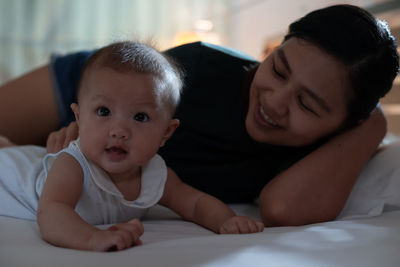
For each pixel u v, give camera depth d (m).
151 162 0.79
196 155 1.07
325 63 0.82
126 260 0.45
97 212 0.71
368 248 0.52
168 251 0.49
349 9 0.88
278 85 0.88
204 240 0.56
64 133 0.88
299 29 0.88
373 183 0.91
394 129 2.15
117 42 0.74
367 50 0.83
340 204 0.85
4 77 2.87
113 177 0.72
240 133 1.08
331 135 0.97
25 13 2.91
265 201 0.86
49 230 0.56
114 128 0.64
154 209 0.94
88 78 0.67
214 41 3.41
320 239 0.57
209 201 0.79
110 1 3.18
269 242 0.54
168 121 0.72
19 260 0.45
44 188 0.65
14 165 0.80
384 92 0.91
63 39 3.05
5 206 0.75
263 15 3.18
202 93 1.07
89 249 0.51
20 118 1.32
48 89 1.32
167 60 0.75
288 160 1.13
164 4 3.36
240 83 1.11
